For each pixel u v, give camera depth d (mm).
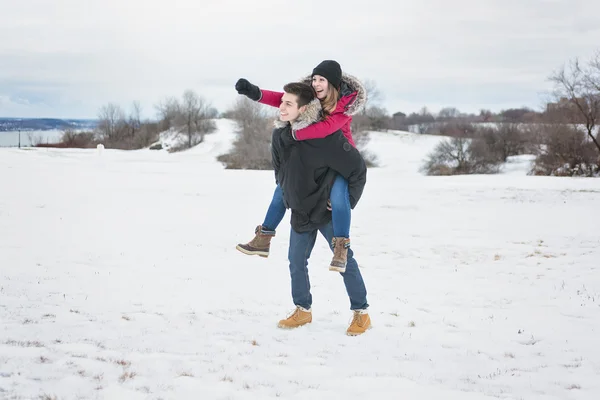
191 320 5375
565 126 46844
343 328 5387
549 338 5395
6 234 10984
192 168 36719
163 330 4895
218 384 3498
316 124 4465
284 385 3602
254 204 18859
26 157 37781
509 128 60344
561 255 11180
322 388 3605
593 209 18625
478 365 4414
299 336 4977
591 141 47469
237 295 6902
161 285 7297
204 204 18344
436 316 6266
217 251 10641
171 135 87812
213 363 3965
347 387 3645
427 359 4508
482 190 24797
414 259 10727
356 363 4246
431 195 22891
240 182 27109
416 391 3605
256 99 4695
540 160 49125
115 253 9766
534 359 4656
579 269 9805
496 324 5941
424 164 57562
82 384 3295
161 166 37719
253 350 4414
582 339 5379
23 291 6332
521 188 25547
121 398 3117
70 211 14906
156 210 16328
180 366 3820
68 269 8070
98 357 3896
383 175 38562
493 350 4922
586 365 4492
